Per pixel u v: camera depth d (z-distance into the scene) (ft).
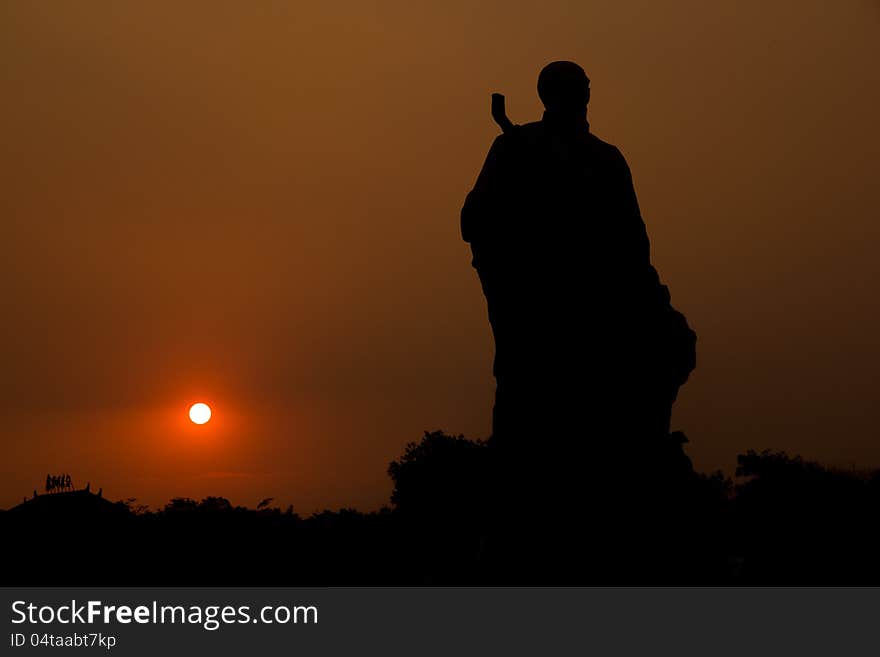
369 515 136.05
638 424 107.14
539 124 111.65
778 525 115.55
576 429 106.52
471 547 118.32
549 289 107.96
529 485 106.52
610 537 104.63
